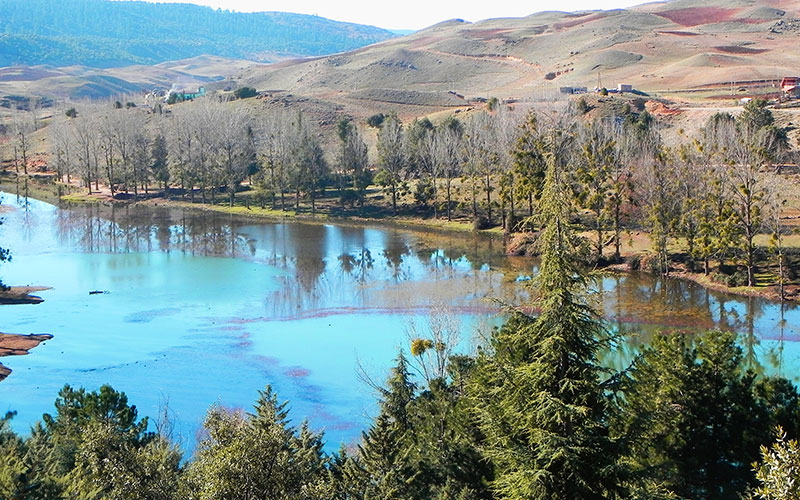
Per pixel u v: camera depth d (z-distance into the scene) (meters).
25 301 84.62
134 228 131.50
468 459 32.34
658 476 26.78
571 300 25.45
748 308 78.06
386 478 29.38
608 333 26.77
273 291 88.94
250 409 54.22
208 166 162.38
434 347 52.34
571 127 127.81
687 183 95.31
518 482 24.66
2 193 170.62
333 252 110.69
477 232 123.19
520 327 27.31
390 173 142.75
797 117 141.00
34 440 35.75
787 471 19.59
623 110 166.88
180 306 82.88
